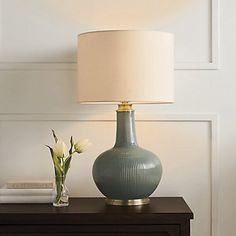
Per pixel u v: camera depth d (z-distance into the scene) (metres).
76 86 2.38
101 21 2.39
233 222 2.38
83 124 2.39
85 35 2.04
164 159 2.38
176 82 2.38
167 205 2.12
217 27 2.37
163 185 2.38
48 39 2.39
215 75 2.38
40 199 2.16
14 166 2.39
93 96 2.02
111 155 2.09
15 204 2.15
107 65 2.00
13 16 2.39
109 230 1.97
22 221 1.97
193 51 2.38
